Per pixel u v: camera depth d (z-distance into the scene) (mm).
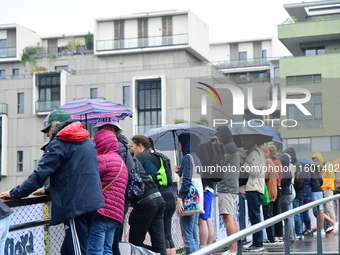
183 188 7367
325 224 12281
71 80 61000
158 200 6465
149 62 66688
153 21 66875
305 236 11117
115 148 5594
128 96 60031
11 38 69000
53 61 67875
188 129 9812
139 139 6922
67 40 74312
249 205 8539
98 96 60469
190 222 7617
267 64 74250
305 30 51000
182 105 59250
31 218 5250
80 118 7672
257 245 8516
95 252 5398
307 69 46406
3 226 4527
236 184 8000
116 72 60375
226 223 7980
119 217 5477
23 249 5145
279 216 4852
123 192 5531
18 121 61375
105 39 67500
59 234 5785
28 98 61281
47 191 5258
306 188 10805
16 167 61031
